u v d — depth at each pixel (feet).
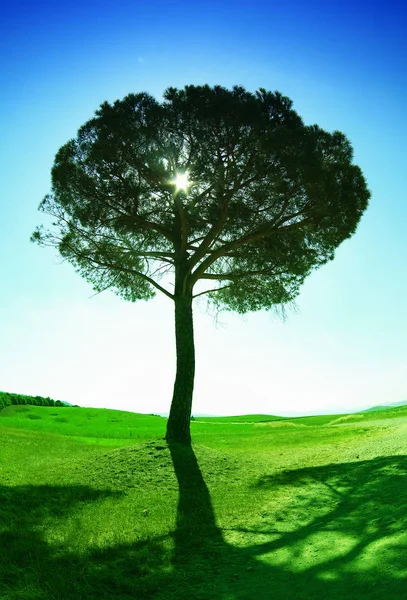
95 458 52.11
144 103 55.06
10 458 56.03
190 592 18.89
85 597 17.69
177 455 49.88
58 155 60.44
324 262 66.85
